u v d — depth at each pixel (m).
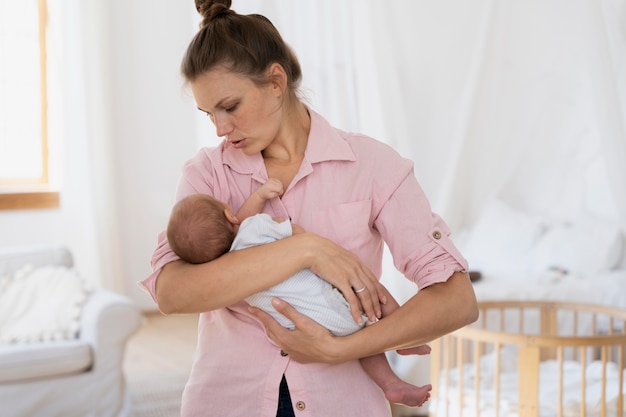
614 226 4.23
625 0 4.00
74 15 6.05
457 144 4.21
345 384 1.52
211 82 1.44
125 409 3.77
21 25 6.25
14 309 3.79
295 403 1.48
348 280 1.44
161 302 1.46
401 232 1.51
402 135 3.89
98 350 3.70
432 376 2.99
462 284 1.48
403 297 3.79
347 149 1.54
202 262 1.50
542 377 3.03
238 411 1.51
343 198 1.53
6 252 4.01
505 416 2.69
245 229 1.49
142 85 6.46
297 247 1.42
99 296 3.87
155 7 6.48
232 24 1.45
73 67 6.06
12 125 6.28
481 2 4.18
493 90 4.55
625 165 3.88
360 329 1.49
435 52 4.17
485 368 3.15
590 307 3.21
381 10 3.84
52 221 6.21
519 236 4.40
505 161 4.66
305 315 1.46
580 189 4.52
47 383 3.61
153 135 6.51
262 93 1.47
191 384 1.56
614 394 2.73
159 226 6.55
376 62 3.80
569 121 4.54
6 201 6.05
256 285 1.40
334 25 3.76
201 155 1.64
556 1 4.45
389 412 1.61
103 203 6.18
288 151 1.58
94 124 6.15
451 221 4.41
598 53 3.83
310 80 3.74
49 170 6.25
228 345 1.53
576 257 4.18
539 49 4.55
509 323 3.69
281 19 3.70
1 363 3.51
